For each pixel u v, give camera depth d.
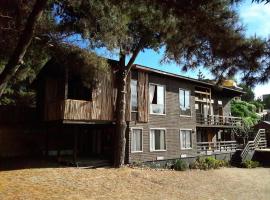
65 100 18.81
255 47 9.62
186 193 17.03
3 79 9.75
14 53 9.73
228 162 30.50
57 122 19.78
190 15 9.04
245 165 30.11
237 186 20.66
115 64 21.34
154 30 15.58
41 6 9.52
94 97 20.14
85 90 21.39
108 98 20.89
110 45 13.71
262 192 19.34
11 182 14.36
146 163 24.23
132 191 15.84
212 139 34.72
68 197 13.19
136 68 23.06
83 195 13.83
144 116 23.66
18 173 16.52
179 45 11.12
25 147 24.38
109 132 24.31
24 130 24.38
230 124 35.53
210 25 9.38
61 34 14.15
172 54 12.09
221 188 19.50
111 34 13.33
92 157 23.33
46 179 15.64
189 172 23.95
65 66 17.81
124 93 21.14
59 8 13.20
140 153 23.94
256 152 33.62
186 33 10.16
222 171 26.30
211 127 33.00
